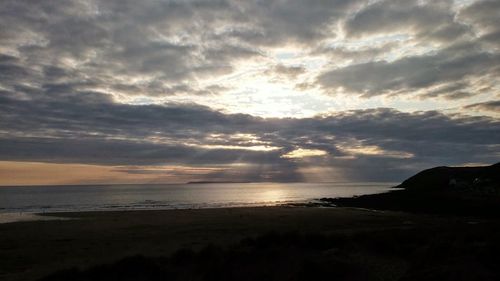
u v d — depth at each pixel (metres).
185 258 15.20
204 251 15.53
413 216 44.34
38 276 15.53
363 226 34.38
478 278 11.26
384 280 12.40
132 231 30.53
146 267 13.95
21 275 15.86
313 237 17.11
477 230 20.97
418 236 17.91
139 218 40.94
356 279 12.62
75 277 13.47
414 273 12.32
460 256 13.12
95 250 22.09
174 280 13.59
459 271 11.71
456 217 43.59
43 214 46.94
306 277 12.70
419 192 75.88
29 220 39.56
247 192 143.25
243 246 17.00
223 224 35.28
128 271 13.76
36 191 142.25
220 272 13.51
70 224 35.28
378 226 34.47
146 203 75.81
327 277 12.67
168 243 24.22
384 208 55.59
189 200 87.88
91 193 123.56
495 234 17.94
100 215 44.75
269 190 169.12
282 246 15.80
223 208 56.78
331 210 52.75
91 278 13.43
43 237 27.31
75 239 26.41
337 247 16.20
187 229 31.67
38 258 20.02
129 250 21.69
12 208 60.97
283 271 13.63
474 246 14.44
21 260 19.58
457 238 17.62
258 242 17.11
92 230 31.09
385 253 15.41
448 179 95.19
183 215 44.44
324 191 151.50
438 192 75.38
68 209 58.75
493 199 57.28
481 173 90.81
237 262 14.12
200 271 14.06
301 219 39.91
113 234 28.84
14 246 23.70
